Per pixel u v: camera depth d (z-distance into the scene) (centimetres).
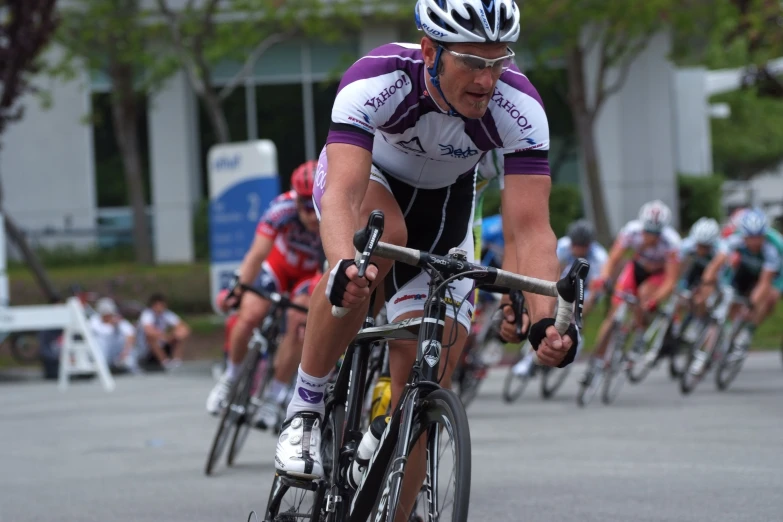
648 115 7850
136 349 4838
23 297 6550
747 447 2003
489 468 1845
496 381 3825
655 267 3278
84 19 6191
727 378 3303
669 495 1548
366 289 877
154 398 3506
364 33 7744
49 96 6550
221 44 6066
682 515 1408
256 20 6156
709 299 3300
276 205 2025
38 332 4675
